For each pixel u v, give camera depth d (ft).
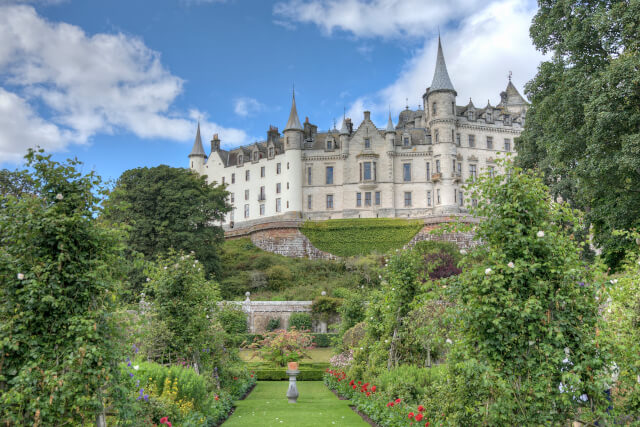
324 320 116.78
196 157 261.85
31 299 20.34
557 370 21.63
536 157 98.32
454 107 209.26
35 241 21.54
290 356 79.92
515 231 23.29
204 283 50.26
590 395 21.59
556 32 74.13
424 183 209.46
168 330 43.52
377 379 43.70
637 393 23.62
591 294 22.29
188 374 36.14
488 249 24.35
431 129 210.59
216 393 43.78
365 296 73.61
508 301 22.00
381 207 209.46
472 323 23.24
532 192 23.68
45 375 20.06
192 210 143.02
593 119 58.95
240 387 55.72
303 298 132.16
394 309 47.44
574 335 22.09
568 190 90.02
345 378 55.72
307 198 217.77
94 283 21.81
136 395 26.96
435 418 27.96
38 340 20.80
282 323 118.21
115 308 23.40
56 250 22.00
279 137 247.09
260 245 196.03
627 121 56.39
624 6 58.95
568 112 66.44
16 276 21.07
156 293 45.21
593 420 21.27
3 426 19.84
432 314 41.06
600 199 67.82
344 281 147.02
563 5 70.33
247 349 104.12
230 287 144.25
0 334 20.27
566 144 68.13
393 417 34.01
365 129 216.74
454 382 25.23
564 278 21.99
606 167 58.29
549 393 21.58
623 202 60.59
